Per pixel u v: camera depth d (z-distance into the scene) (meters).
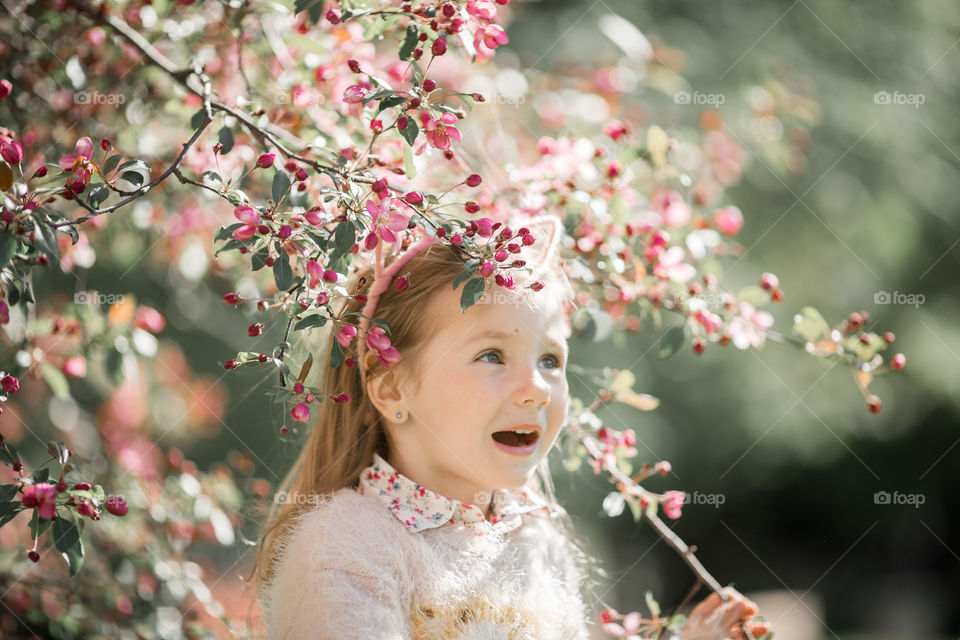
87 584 2.13
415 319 1.48
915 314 6.11
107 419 2.68
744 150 3.42
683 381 5.88
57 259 1.25
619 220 1.88
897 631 6.71
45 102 2.02
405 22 1.60
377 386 1.52
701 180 2.98
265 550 1.62
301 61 1.86
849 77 5.17
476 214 1.82
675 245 2.04
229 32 2.00
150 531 2.20
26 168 1.97
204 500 2.20
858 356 1.84
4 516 1.24
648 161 1.93
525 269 1.42
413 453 1.52
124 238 2.40
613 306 1.91
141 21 1.91
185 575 2.16
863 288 5.75
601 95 2.92
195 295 3.11
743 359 5.79
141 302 3.20
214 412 3.34
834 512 7.23
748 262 5.25
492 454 1.44
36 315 2.16
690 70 4.42
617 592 6.47
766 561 6.98
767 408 6.02
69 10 1.76
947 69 5.54
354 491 1.52
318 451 1.62
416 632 1.40
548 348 1.49
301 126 1.81
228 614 2.18
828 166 5.09
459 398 1.44
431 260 1.50
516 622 1.50
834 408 6.05
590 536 4.92
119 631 2.08
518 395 1.44
